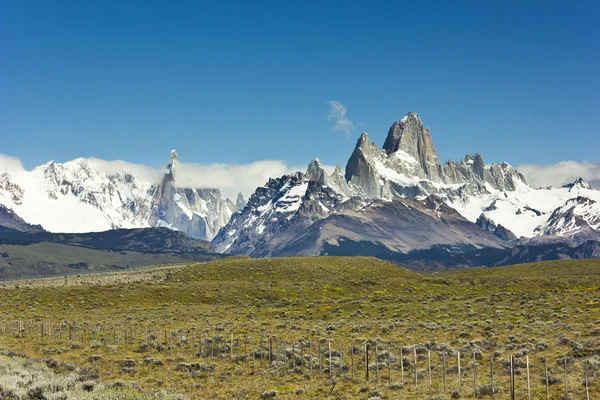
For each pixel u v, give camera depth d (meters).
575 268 163.62
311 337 65.56
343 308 92.31
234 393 42.66
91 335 69.56
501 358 49.16
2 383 37.53
